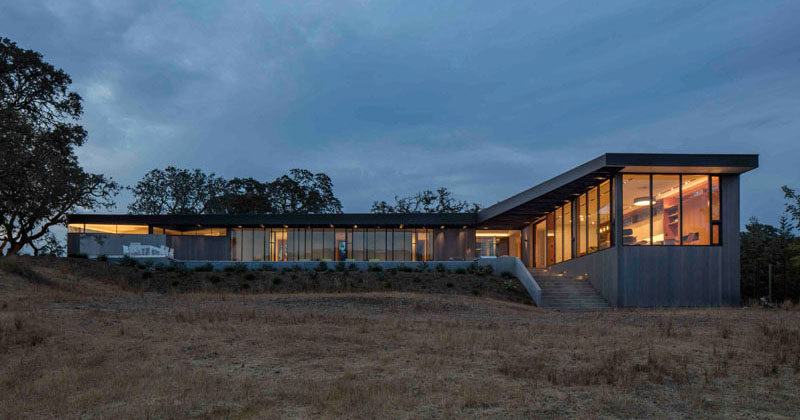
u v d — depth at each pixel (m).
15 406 7.30
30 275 22.56
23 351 10.59
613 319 17.36
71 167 32.19
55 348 10.81
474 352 10.97
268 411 7.04
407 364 9.84
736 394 8.00
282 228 42.94
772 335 12.69
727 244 26.48
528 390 8.10
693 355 10.73
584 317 18.28
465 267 33.09
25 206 28.34
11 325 12.54
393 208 62.06
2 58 32.25
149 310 16.44
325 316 16.41
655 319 17.05
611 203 27.50
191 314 15.26
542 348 11.50
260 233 42.72
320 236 43.16
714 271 26.31
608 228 27.92
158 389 8.07
